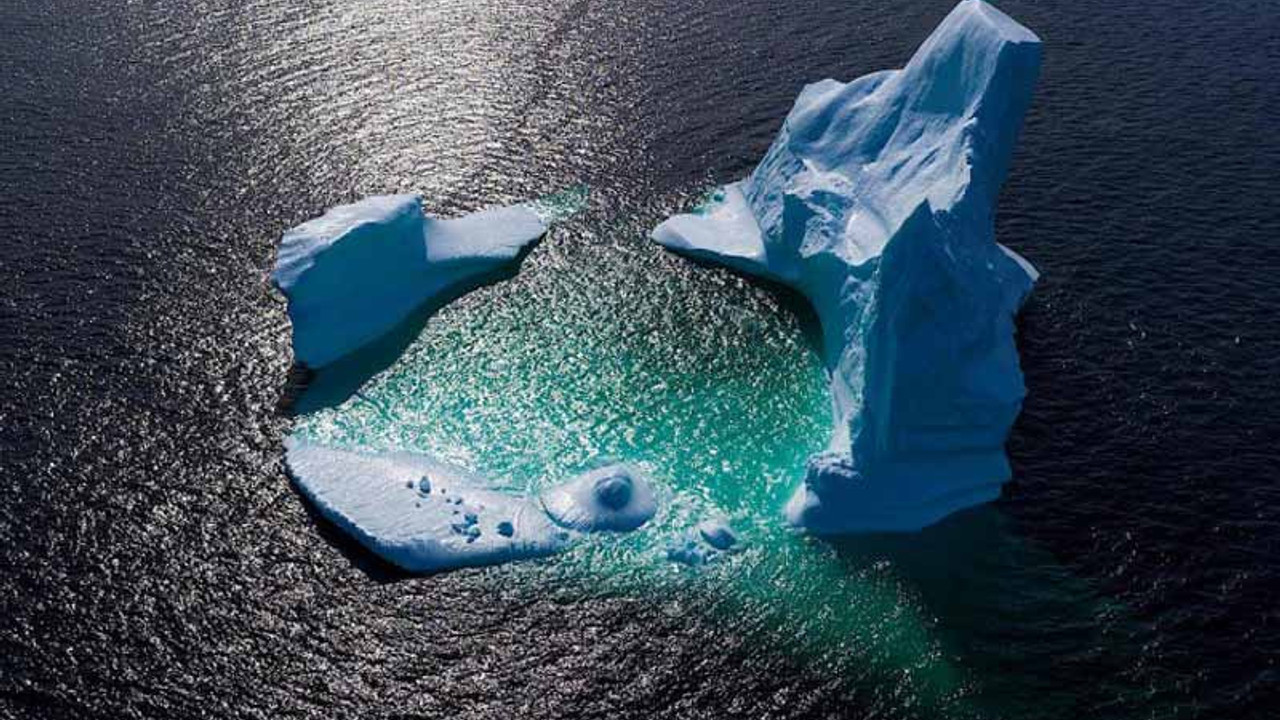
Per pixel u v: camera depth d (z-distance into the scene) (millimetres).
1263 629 47281
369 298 64938
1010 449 56438
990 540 51906
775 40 94125
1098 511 53094
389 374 61719
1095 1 101375
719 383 61000
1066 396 59281
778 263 68375
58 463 55219
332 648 46969
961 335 53062
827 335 63344
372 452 56312
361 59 90188
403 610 48625
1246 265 67812
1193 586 49312
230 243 70250
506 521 52250
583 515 52531
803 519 52594
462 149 79875
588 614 48469
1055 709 44406
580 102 85250
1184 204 73250
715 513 53188
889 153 65438
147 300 65688
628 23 96750
